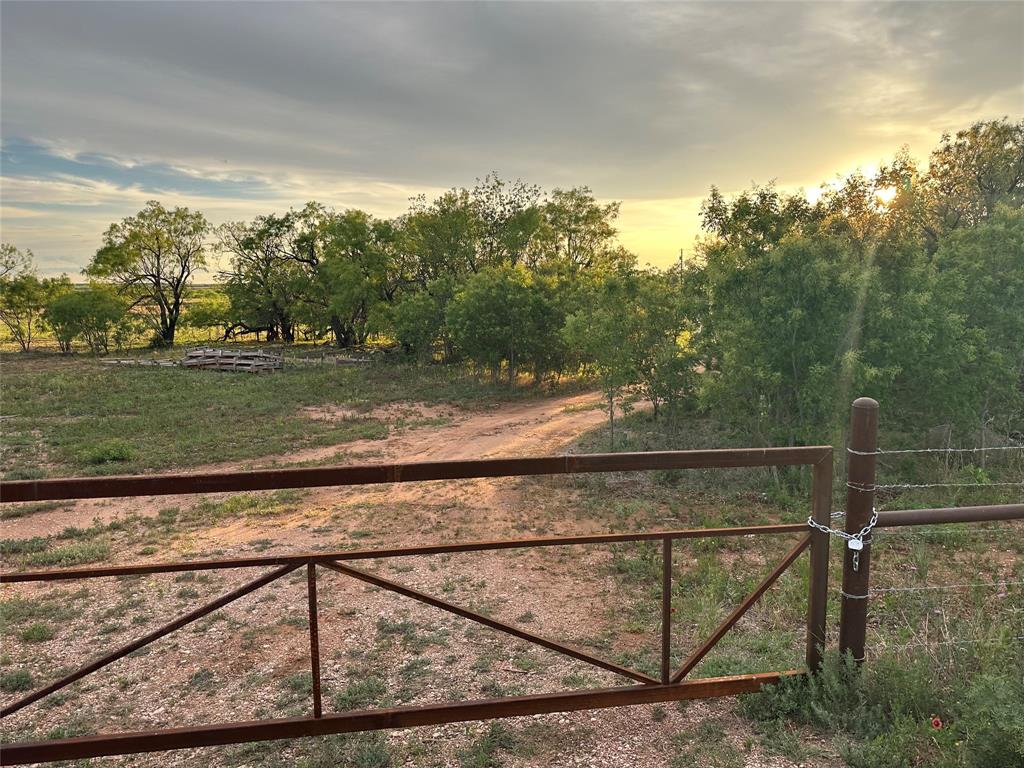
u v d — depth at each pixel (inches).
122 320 1685.5
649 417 623.5
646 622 208.7
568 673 169.6
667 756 121.9
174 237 1833.2
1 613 230.1
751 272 422.9
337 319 1713.8
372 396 882.8
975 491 351.3
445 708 120.1
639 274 541.3
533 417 731.4
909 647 150.6
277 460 538.3
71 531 343.6
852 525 130.2
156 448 578.9
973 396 414.0
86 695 168.1
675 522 342.3
